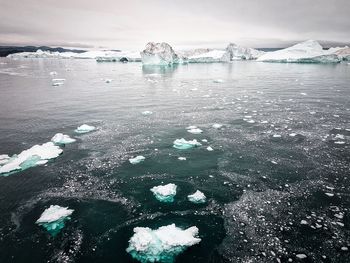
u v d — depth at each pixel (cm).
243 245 634
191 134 1359
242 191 854
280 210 756
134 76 4244
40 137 1333
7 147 1212
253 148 1177
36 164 1035
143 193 853
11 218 743
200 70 5378
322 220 711
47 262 600
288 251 613
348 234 661
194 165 1030
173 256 608
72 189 877
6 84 3212
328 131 1383
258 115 1714
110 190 870
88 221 729
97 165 1032
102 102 2156
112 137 1322
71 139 1273
